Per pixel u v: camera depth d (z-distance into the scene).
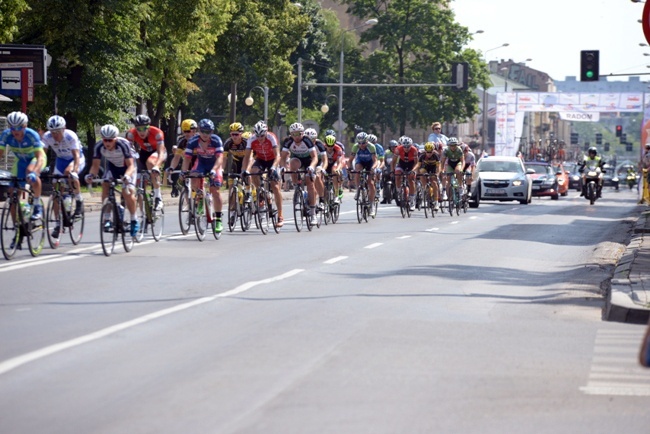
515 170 115.56
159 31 116.56
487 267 42.59
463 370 21.58
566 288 35.69
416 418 17.59
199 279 35.62
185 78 130.38
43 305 29.23
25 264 39.16
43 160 41.75
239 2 141.88
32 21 102.06
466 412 18.11
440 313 29.36
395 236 57.72
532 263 45.22
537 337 25.88
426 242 54.25
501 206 107.88
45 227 43.62
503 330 26.80
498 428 17.14
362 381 20.25
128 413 17.59
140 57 108.69
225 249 47.16
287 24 148.50
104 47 104.88
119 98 109.50
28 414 17.50
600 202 133.62
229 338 24.55
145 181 48.75
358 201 69.81
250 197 58.16
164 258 42.50
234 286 33.88
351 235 57.81
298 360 22.12
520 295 34.12
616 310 29.09
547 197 155.38
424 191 79.12
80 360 21.80
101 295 31.33
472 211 93.31
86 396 18.73
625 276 36.16
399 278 37.53
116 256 42.88
